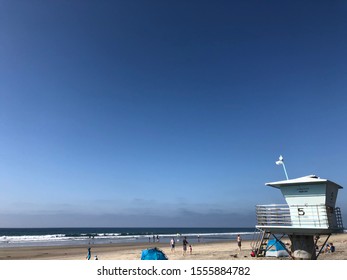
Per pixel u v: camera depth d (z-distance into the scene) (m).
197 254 35.78
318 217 19.59
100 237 122.00
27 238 116.94
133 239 106.25
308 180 20.22
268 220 21.38
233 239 98.44
